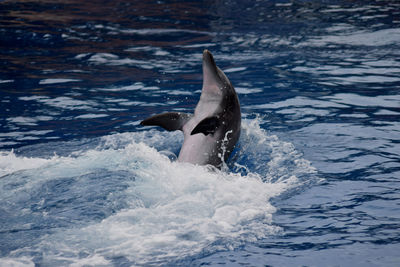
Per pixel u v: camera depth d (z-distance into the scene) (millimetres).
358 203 7844
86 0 31656
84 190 8117
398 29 22781
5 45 20719
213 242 6691
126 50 20391
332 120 12031
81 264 6152
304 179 8859
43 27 24047
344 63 17594
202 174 8789
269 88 14953
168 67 17859
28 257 6293
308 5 30000
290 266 6086
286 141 10727
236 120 9992
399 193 8141
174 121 9656
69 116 12891
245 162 9719
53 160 9562
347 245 6555
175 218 7297
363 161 9555
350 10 28000
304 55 18906
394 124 11586
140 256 6348
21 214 7395
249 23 25344
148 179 8555
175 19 26578
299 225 7180
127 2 31656
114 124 12281
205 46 20922
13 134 11609
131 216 7316
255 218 7402
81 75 16797
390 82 15164
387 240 6648
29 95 14594
